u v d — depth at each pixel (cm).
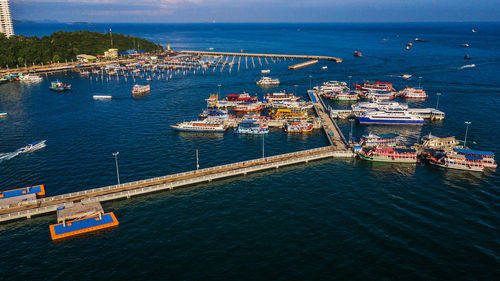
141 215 9094
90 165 12044
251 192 10262
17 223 8838
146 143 14238
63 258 7450
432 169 11794
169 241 7950
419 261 7194
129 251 7631
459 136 14900
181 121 17212
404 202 9538
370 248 7594
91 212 8856
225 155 13088
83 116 18012
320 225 8469
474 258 7275
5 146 13875
